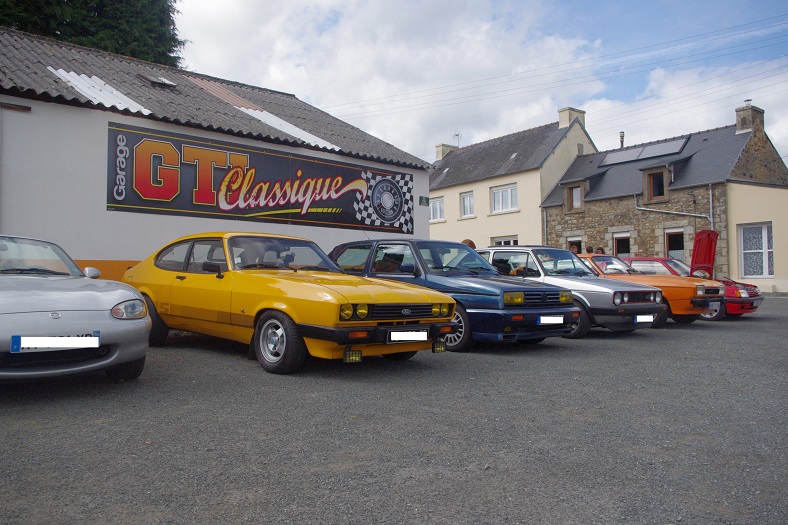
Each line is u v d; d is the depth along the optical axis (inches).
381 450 139.3
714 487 119.6
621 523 103.7
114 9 901.2
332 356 213.2
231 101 542.9
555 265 377.7
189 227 412.2
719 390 205.6
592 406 181.8
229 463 129.7
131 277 300.8
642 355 284.5
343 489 116.8
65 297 183.2
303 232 476.1
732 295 481.4
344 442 144.8
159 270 286.7
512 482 121.3
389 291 225.9
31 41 480.7
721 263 873.5
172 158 404.5
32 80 367.9
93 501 109.3
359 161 517.3
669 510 108.9
